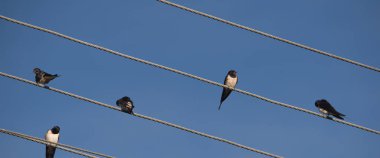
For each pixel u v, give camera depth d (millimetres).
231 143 16969
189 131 17000
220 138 16984
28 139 16844
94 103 17219
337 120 17469
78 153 16781
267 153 17000
